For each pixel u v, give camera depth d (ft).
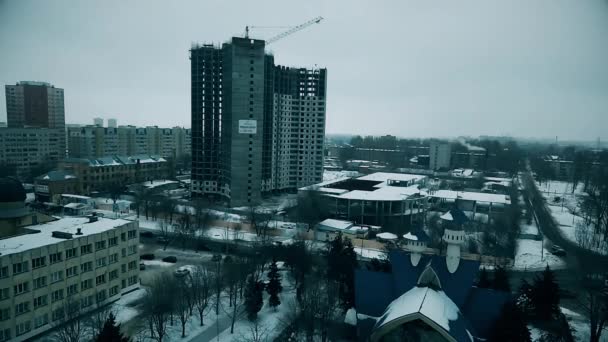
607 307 255.09
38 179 609.83
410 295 236.43
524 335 217.36
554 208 620.90
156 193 633.61
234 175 600.80
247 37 639.35
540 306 262.47
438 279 243.60
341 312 288.71
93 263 277.64
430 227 483.51
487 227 471.62
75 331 230.68
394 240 447.01
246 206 606.55
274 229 485.97
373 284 261.24
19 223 295.28
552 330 254.47
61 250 255.91
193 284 274.16
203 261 379.96
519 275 365.20
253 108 596.70
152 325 239.30
